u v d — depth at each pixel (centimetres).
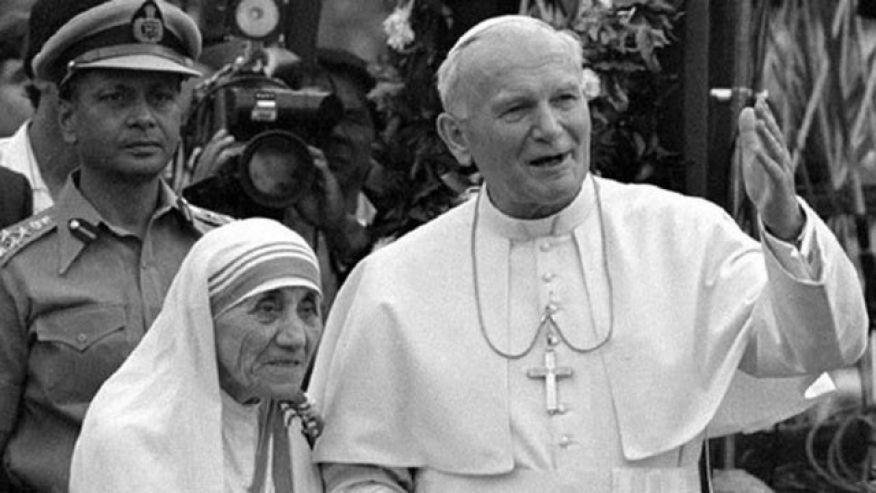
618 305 885
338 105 1198
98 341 992
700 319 873
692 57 1277
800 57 1332
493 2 1301
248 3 1326
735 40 1284
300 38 1335
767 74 1320
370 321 911
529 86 860
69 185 1021
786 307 816
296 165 1152
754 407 887
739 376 886
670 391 867
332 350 935
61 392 988
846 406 1327
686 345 870
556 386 882
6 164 1130
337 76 1330
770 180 801
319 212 1188
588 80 1227
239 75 1225
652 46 1238
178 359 864
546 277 902
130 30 1021
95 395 980
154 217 1026
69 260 1004
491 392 886
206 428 855
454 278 912
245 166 1143
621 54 1239
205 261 862
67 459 985
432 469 898
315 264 871
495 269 909
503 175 877
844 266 820
